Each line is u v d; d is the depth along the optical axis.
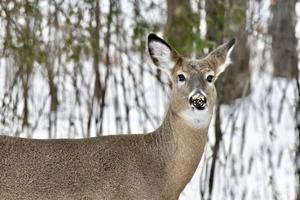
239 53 16.50
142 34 14.86
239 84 16.55
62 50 14.75
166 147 10.99
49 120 15.20
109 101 16.00
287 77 16.28
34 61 14.69
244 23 15.38
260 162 15.89
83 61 15.16
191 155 10.96
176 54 11.22
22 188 10.66
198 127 10.88
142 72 15.35
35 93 15.84
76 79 15.20
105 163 10.79
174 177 10.99
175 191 11.05
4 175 10.66
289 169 15.61
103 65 16.11
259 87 17.53
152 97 16.53
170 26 15.02
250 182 15.26
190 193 14.93
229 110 16.14
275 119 16.94
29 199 10.66
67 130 16.03
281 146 15.18
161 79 16.11
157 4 15.48
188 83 10.91
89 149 10.85
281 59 16.30
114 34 15.20
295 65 15.89
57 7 14.62
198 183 15.27
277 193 14.39
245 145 15.98
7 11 14.28
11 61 15.34
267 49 16.23
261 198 14.91
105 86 15.06
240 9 15.05
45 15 14.72
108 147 10.91
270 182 14.47
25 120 15.09
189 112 10.80
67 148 10.84
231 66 16.12
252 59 16.47
